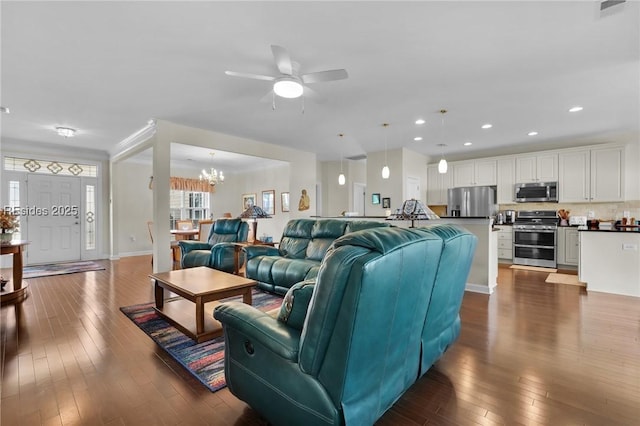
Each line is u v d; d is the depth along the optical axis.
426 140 5.84
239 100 3.75
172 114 4.27
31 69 2.90
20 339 2.53
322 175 8.84
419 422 1.54
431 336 1.87
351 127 4.94
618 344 2.40
